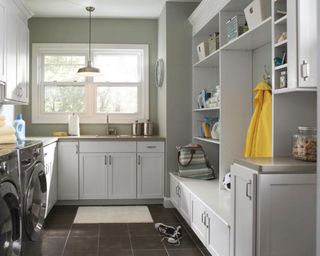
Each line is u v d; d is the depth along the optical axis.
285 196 1.92
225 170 3.56
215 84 4.67
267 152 2.93
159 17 5.19
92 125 5.34
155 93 5.39
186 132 4.68
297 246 1.93
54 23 5.23
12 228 2.24
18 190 2.30
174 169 4.70
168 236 3.54
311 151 2.05
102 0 4.51
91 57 5.35
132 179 4.76
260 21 2.71
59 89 5.33
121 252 3.14
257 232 1.94
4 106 4.15
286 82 2.26
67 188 4.68
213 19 3.87
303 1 2.01
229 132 3.56
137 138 4.73
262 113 2.99
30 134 5.21
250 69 3.59
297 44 2.02
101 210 4.52
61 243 3.35
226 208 2.84
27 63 3.95
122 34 5.32
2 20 3.06
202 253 3.13
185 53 4.67
